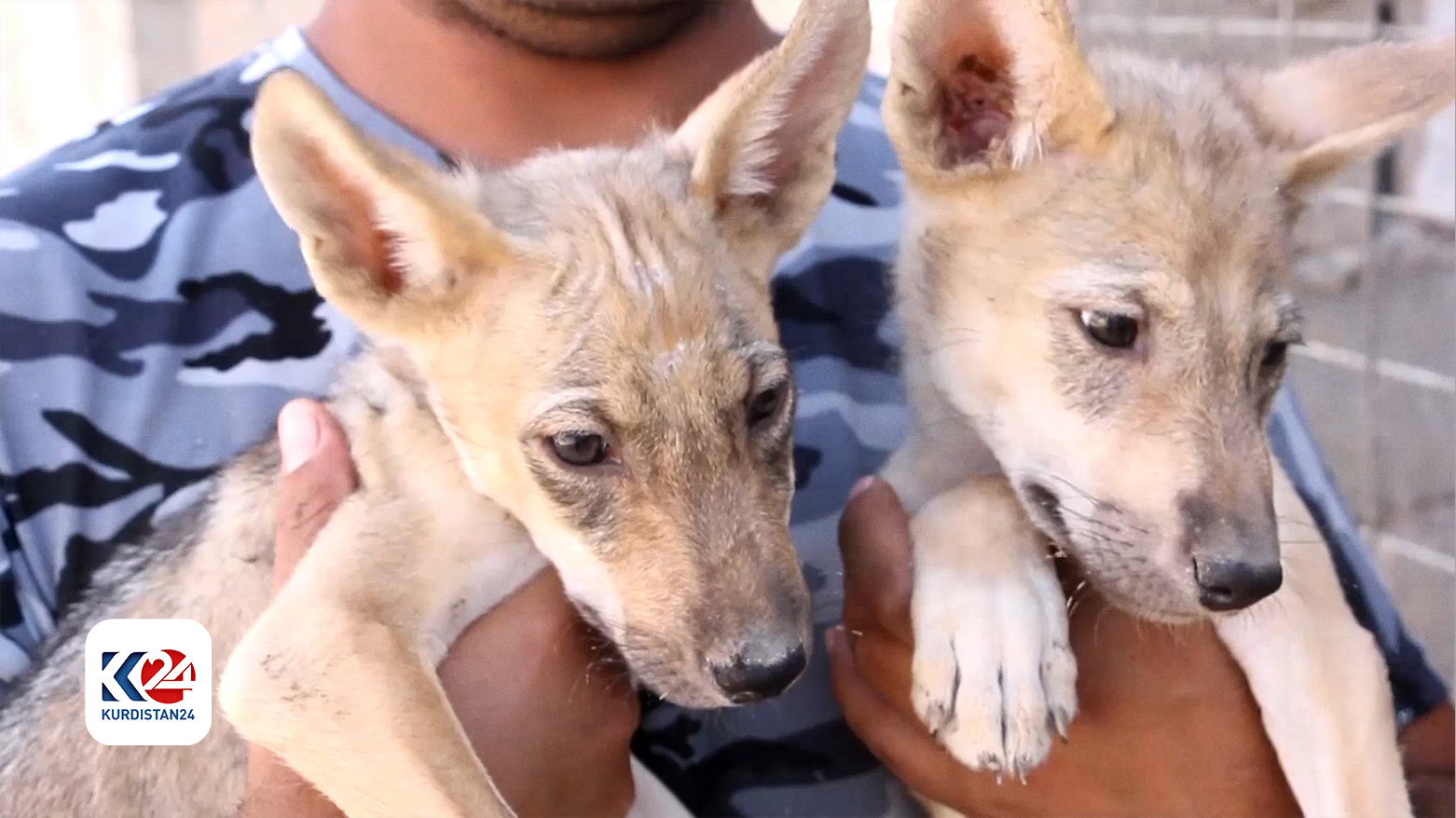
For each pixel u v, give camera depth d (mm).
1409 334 890
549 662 537
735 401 527
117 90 1382
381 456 554
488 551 548
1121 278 551
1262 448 541
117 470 586
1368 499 903
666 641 515
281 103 522
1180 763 556
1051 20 558
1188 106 589
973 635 530
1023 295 566
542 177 570
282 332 607
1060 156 573
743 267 556
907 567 549
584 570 532
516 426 533
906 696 554
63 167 629
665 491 521
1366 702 554
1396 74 608
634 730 564
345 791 502
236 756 564
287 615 516
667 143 596
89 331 594
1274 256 562
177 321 602
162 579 580
